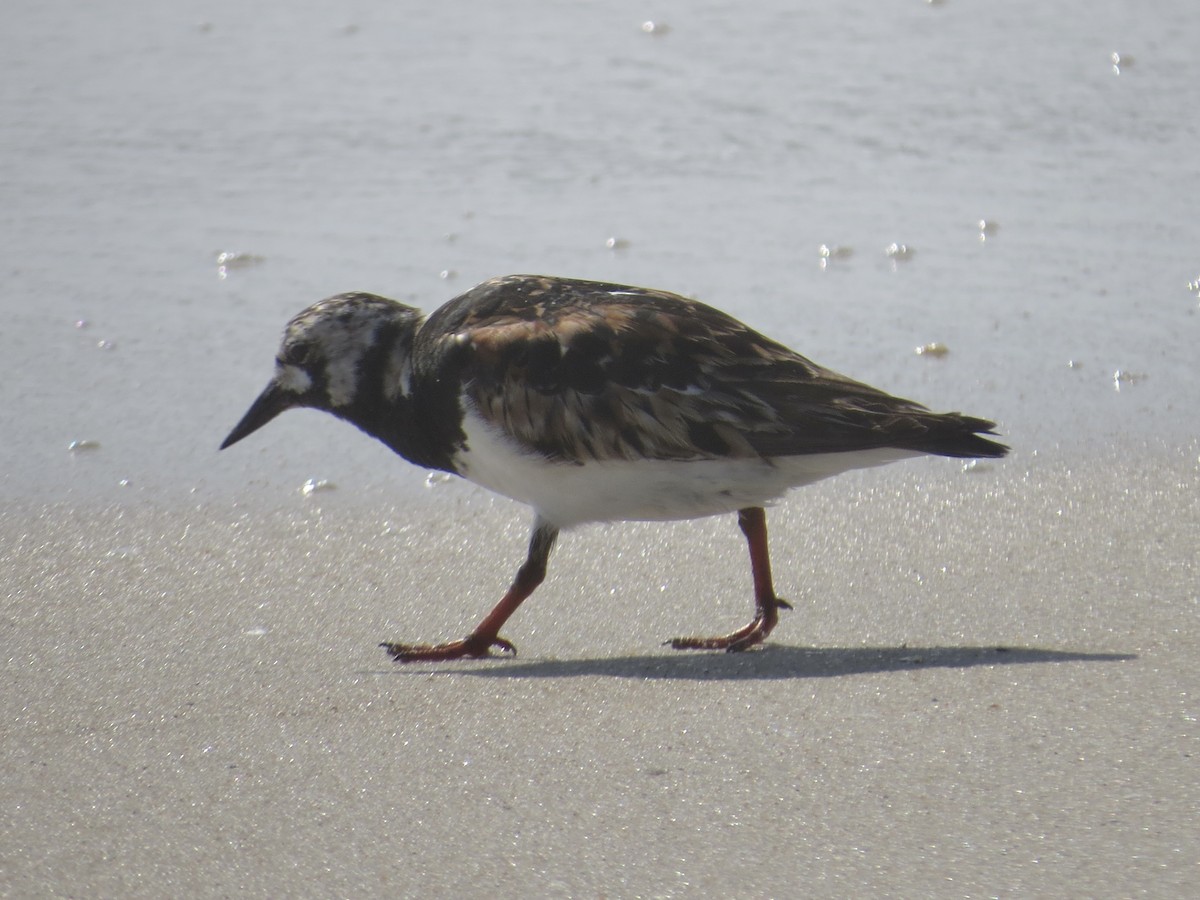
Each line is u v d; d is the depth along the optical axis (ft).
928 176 60.90
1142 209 57.52
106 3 81.76
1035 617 31.30
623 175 61.11
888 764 24.48
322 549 36.83
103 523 37.73
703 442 29.60
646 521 38.06
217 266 53.21
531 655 31.12
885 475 39.93
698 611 33.24
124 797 24.25
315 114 67.72
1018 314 49.06
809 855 21.99
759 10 80.94
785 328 47.70
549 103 68.74
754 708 26.94
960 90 69.92
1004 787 23.61
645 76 71.67
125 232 56.18
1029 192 59.16
